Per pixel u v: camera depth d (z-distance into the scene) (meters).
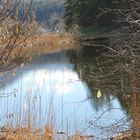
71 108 11.41
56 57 33.22
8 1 5.89
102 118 9.52
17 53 6.25
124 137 7.30
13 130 7.36
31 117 7.41
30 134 7.09
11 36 6.02
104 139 7.46
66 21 43.53
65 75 20.48
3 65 6.20
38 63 28.59
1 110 8.80
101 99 11.11
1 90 8.78
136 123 7.16
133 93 7.21
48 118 7.18
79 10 43.03
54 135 7.12
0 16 5.91
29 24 6.02
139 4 6.92
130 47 6.80
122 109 9.52
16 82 14.41
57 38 38.34
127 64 6.92
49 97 12.40
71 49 38.34
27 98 7.83
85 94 13.84
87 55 31.86
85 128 8.39
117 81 7.27
